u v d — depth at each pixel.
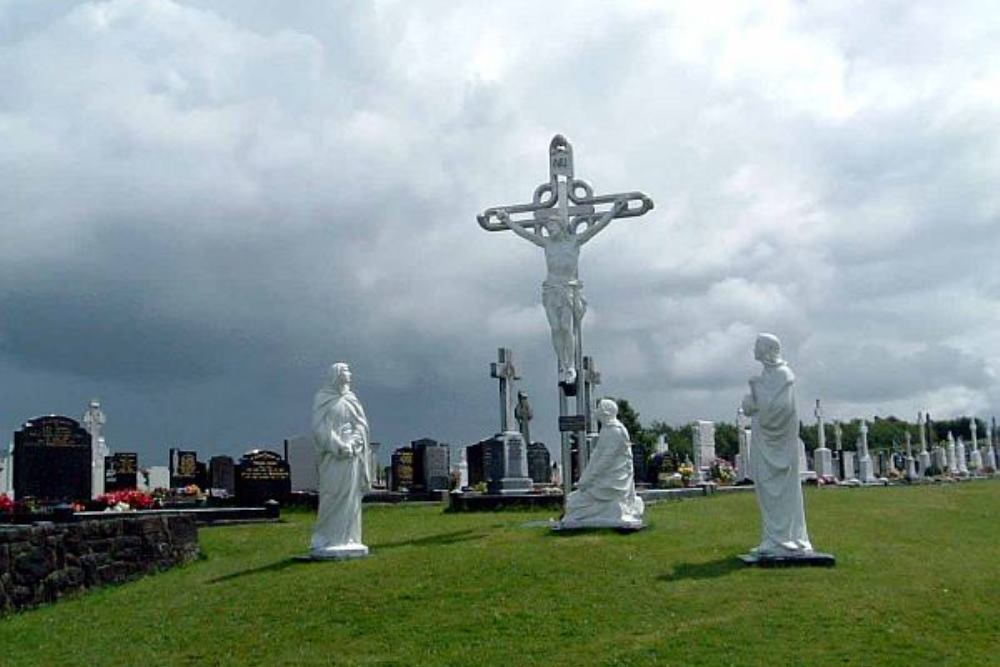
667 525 20.17
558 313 23.84
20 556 16.69
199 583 17.20
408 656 12.32
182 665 12.61
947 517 24.55
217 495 36.88
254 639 13.33
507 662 11.93
